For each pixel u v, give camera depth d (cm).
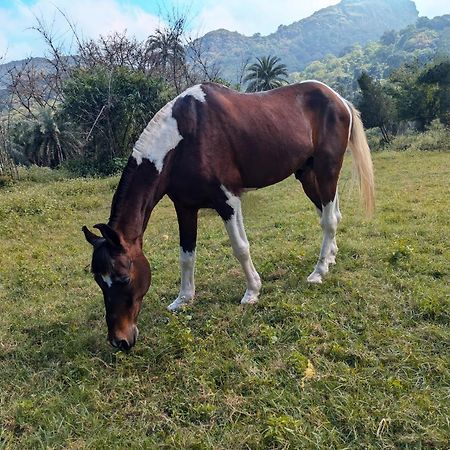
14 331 400
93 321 411
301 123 430
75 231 784
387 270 458
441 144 1928
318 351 327
